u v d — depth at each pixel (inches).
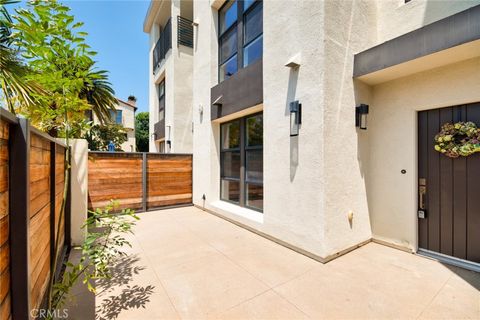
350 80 144.6
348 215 142.2
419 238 140.7
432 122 135.8
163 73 441.4
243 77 201.2
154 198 269.9
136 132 1058.7
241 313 87.4
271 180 166.1
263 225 173.8
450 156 127.0
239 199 229.9
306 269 121.4
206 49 263.1
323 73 129.6
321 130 129.9
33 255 75.8
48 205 99.2
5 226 56.4
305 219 139.4
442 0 131.2
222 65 255.0
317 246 131.6
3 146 55.7
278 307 90.7
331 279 111.1
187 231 189.8
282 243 156.3
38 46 76.7
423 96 134.7
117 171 247.8
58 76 81.2
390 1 157.2
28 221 61.7
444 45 106.4
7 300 56.8
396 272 117.2
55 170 110.1
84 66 89.1
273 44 164.9
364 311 87.9
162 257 138.3
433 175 135.6
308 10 138.5
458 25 102.0
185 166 292.5
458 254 125.6
